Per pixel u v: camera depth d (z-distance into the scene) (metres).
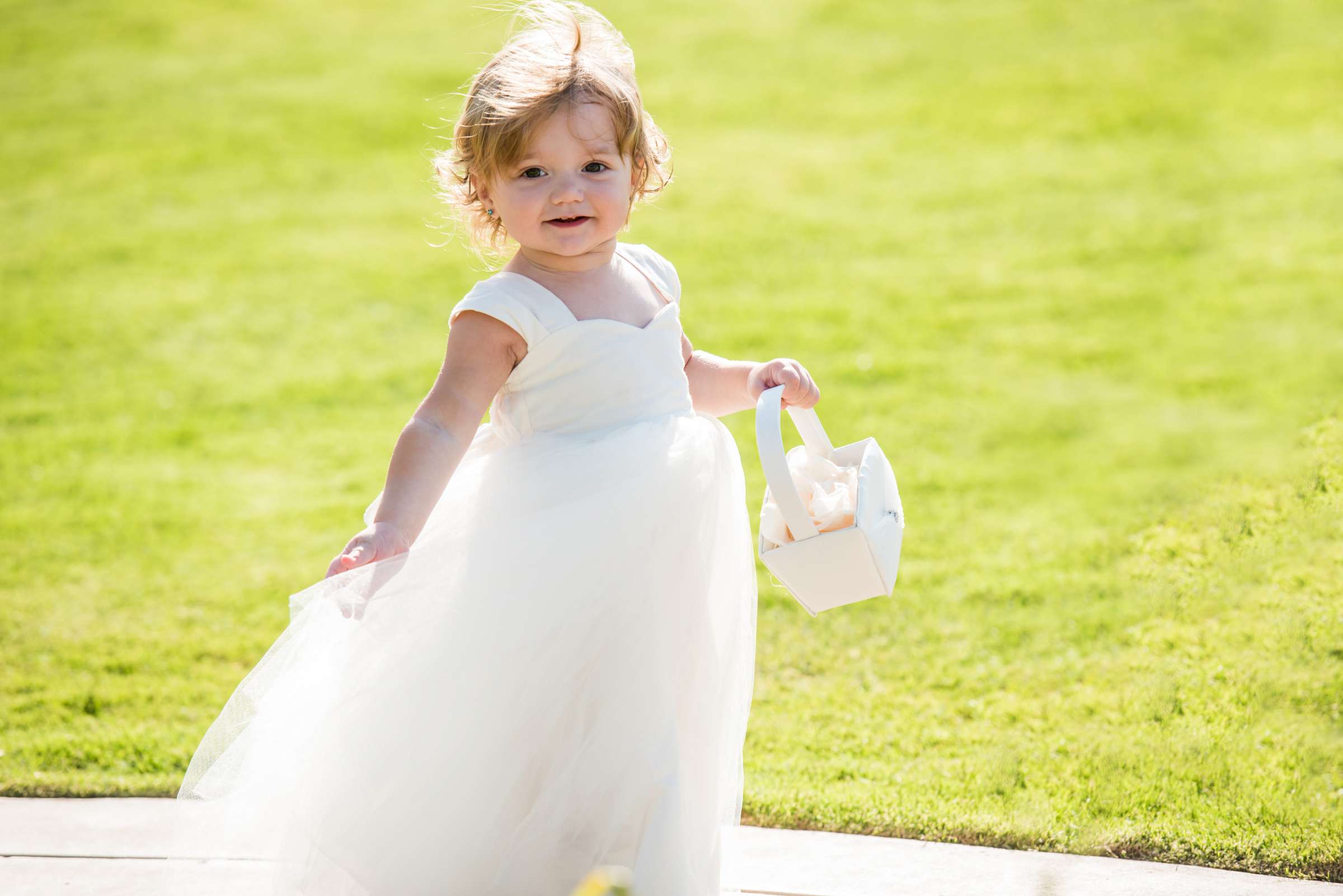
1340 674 5.23
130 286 14.53
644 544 3.09
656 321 3.40
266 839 3.13
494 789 3.03
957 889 3.82
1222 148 16.52
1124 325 12.21
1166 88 18.48
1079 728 5.09
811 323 12.65
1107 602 6.50
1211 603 6.25
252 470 9.83
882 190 16.47
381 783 3.05
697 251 14.85
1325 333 11.58
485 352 3.22
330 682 3.13
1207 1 21.47
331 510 8.92
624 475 3.12
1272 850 3.95
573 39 3.45
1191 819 4.21
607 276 3.43
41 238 16.05
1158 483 8.45
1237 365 11.04
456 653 3.05
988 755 4.89
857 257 14.48
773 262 14.45
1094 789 4.50
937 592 6.87
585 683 3.06
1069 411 10.23
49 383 11.94
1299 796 4.31
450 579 3.11
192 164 18.44
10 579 7.64
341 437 10.58
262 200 17.20
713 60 21.52
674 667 3.15
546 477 3.15
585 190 3.27
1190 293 12.84
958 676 5.77
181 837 3.19
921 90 19.61
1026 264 13.98
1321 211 14.51
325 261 15.21
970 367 11.37
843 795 4.52
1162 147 16.81
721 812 3.24
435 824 3.04
